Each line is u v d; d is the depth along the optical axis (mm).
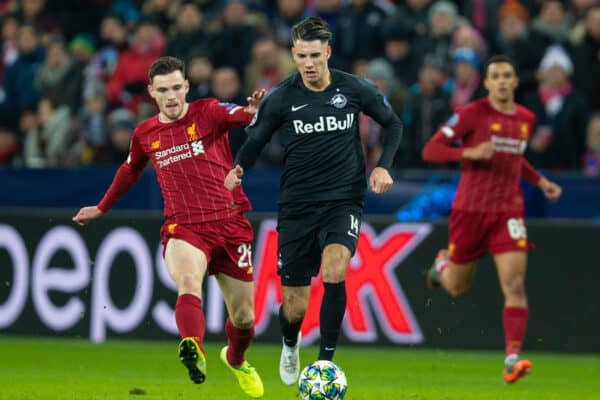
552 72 45031
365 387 29766
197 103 25625
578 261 39469
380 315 40156
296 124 25172
